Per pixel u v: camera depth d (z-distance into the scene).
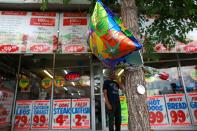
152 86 7.24
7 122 7.03
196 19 4.84
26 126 7.06
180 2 4.68
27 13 6.69
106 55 2.82
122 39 2.61
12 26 6.43
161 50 6.41
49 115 7.14
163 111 6.92
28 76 7.83
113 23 2.76
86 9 6.88
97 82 7.42
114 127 5.16
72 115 7.10
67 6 6.82
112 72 5.36
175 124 6.72
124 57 2.82
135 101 2.88
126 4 3.50
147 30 5.14
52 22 6.66
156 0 4.70
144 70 3.26
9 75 7.59
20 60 7.91
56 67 7.83
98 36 2.85
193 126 6.59
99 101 7.18
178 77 7.25
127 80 3.03
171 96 7.05
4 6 6.82
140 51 2.91
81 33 6.54
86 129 6.88
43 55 7.64
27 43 6.29
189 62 7.36
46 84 7.65
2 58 7.48
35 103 7.35
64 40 6.43
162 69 7.39
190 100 6.94
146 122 2.81
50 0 6.56
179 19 4.97
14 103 7.38
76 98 7.31
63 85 7.59
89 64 7.73
